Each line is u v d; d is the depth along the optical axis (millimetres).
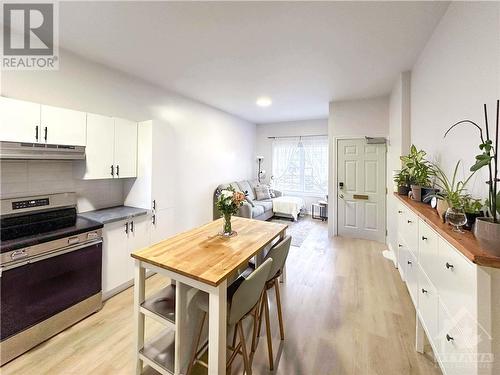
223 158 5195
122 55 2529
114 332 1973
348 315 2201
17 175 2139
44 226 2113
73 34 2135
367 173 4281
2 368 1615
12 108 1848
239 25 1999
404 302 2398
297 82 3350
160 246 1733
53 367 1633
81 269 2096
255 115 5621
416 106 2719
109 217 2461
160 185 2988
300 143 6414
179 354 1375
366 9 1797
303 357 1727
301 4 1733
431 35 2154
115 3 1725
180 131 3930
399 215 2334
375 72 3008
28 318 1759
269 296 2527
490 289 854
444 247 1153
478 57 1380
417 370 1606
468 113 1503
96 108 2684
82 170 2434
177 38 2199
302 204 6277
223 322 1287
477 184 1394
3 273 1631
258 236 1987
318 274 3035
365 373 1591
